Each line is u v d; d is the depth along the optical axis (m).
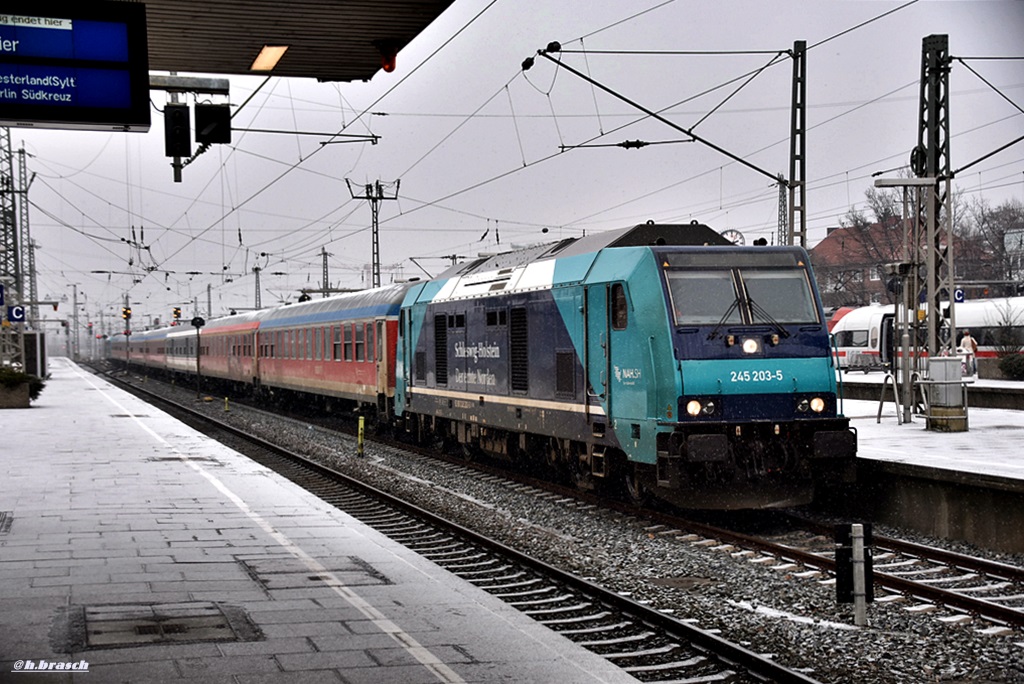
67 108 9.59
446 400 20.98
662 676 7.50
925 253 23.88
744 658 7.59
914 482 13.80
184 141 13.27
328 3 11.99
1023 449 16.91
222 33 13.20
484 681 6.64
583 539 13.19
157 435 26.36
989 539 12.64
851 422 22.69
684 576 11.05
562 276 15.88
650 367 13.37
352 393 29.20
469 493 17.53
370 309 27.53
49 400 44.06
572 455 16.42
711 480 12.96
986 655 7.98
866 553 8.85
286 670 6.81
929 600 9.73
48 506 14.17
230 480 17.12
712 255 13.80
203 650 7.25
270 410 39.97
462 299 20.03
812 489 13.39
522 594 10.17
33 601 8.66
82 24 9.61
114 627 7.85
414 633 7.79
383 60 13.95
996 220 63.88
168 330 66.25
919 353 24.06
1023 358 37.00
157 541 11.55
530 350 17.02
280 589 9.23
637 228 14.95
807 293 13.87
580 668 6.94
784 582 10.58
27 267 58.97
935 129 23.12
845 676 7.52
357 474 20.58
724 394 13.12
